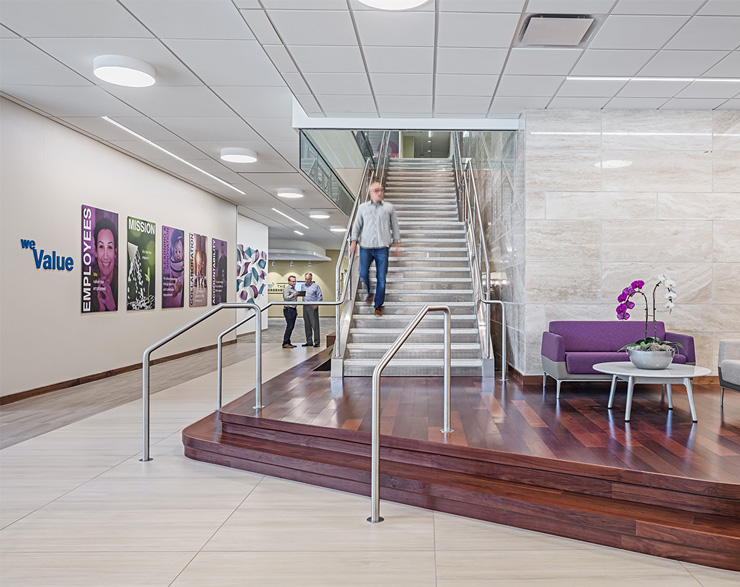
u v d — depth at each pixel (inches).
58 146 266.5
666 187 241.0
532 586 91.9
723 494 109.3
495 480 130.7
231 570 97.2
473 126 257.8
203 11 162.6
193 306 424.5
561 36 171.9
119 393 257.3
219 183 418.9
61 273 267.6
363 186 378.0
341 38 174.4
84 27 172.7
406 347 264.1
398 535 112.2
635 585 92.4
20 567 98.2
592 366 201.5
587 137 242.5
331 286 1069.1
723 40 174.4
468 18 161.5
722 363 193.2
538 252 241.6
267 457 152.6
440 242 365.4
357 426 158.4
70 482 142.4
